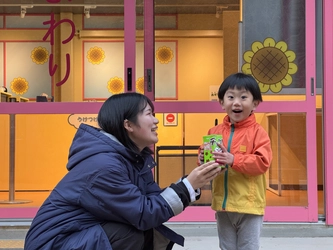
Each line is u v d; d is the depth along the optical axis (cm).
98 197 173
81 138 188
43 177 435
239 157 219
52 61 409
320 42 391
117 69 404
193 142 395
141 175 195
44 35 410
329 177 379
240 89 235
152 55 400
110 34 404
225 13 399
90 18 406
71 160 184
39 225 176
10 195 431
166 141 396
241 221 235
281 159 385
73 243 171
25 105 403
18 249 340
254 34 395
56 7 409
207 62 398
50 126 422
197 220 386
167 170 395
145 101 195
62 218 175
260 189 233
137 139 194
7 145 430
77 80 406
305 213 381
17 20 411
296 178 383
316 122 386
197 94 397
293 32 392
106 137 187
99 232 173
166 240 202
